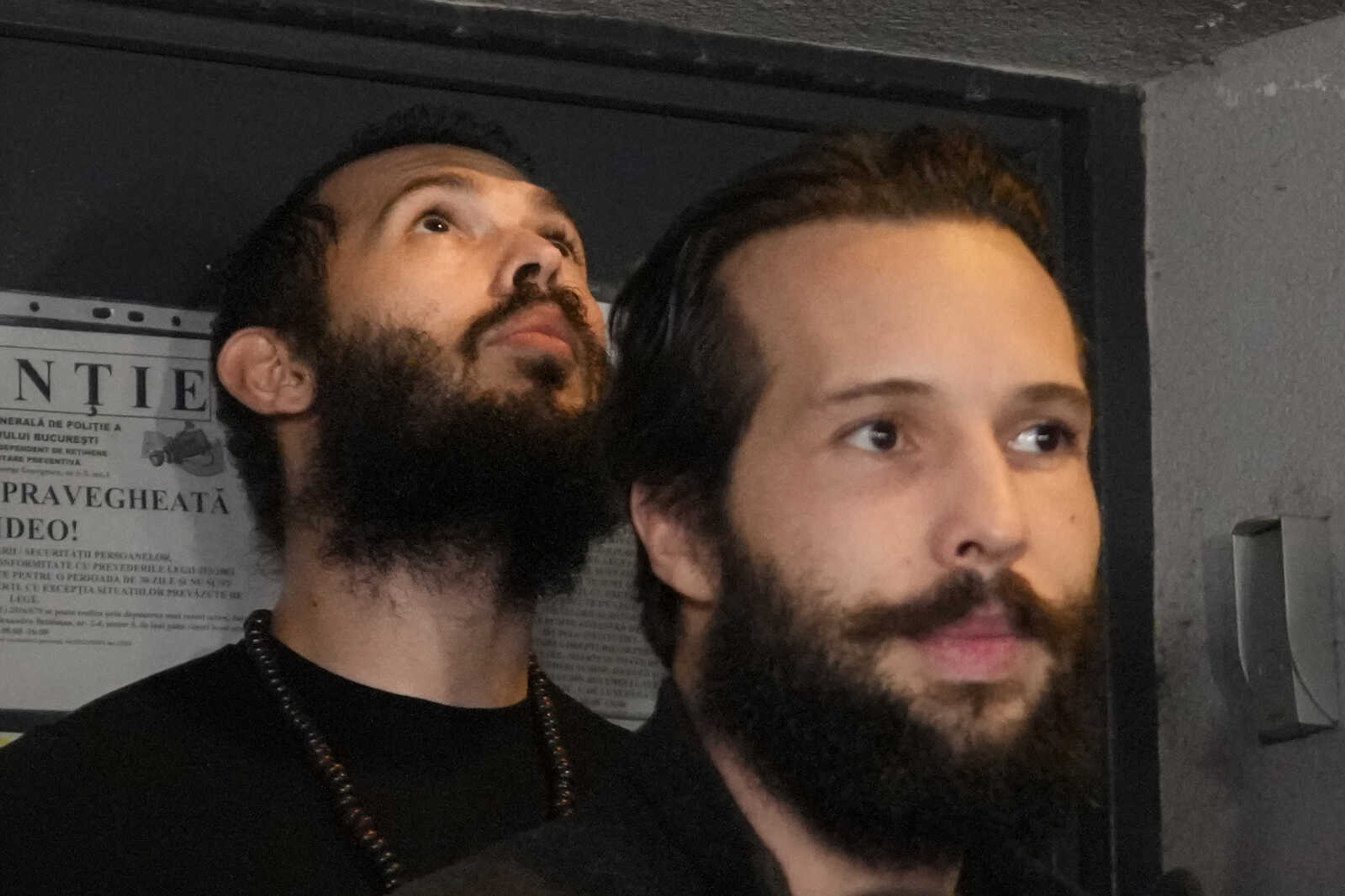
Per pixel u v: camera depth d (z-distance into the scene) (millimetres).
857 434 2152
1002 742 2074
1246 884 3316
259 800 2826
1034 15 3393
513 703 3074
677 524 2299
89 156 3244
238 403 3141
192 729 2898
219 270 3277
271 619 3082
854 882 2191
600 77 3424
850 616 2096
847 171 2312
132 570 3166
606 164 3471
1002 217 2314
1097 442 3541
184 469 3213
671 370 2324
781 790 2176
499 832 2889
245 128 3326
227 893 2727
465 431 2957
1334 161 3312
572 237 3225
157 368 3229
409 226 3104
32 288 3188
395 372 2990
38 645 3107
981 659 2082
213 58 3295
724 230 2328
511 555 3012
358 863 2793
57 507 3150
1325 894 3199
